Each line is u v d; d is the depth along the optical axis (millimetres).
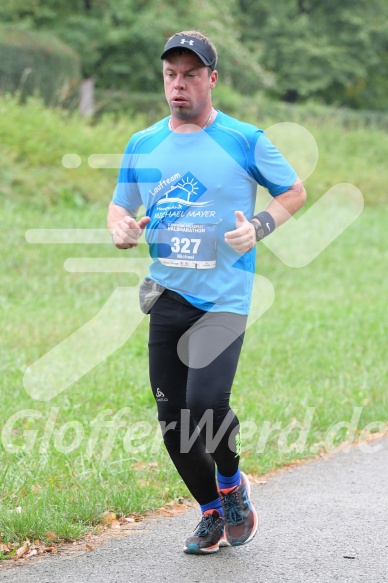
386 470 13766
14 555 9797
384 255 36312
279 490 12680
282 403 16688
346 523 11008
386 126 64438
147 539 10477
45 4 57281
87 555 9898
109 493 11742
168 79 9398
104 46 57750
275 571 9367
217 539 9938
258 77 65938
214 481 10031
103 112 51656
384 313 26000
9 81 43469
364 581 9078
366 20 80375
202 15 60719
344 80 80188
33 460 12945
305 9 80562
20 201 31766
